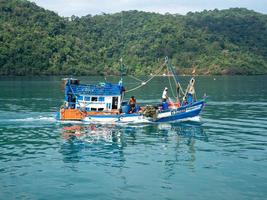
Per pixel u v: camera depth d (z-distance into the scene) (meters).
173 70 44.59
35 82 116.19
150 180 20.12
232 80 134.75
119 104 37.22
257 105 53.44
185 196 18.02
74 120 36.72
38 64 166.00
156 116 37.00
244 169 21.88
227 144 28.11
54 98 62.78
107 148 26.84
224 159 23.97
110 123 36.34
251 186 19.19
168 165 22.72
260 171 21.50
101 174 21.06
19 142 28.59
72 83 37.28
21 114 42.31
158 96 67.31
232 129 34.19
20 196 17.97
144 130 33.56
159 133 32.25
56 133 31.88
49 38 187.25
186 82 116.00
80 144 28.03
